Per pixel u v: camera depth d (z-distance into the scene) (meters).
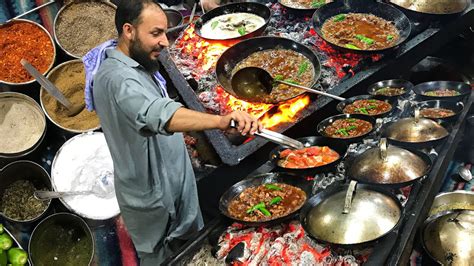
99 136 4.29
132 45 2.70
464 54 5.14
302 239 2.79
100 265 3.92
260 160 3.71
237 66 4.29
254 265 2.75
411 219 2.84
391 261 2.61
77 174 4.08
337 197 2.72
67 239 3.88
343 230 2.56
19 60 4.56
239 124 2.41
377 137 3.53
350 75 4.20
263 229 2.92
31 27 4.70
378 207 2.63
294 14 4.87
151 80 2.86
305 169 3.14
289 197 3.03
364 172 2.97
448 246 2.91
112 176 4.05
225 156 3.61
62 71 4.58
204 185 3.79
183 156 3.26
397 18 4.60
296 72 4.14
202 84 4.28
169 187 3.13
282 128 3.76
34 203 4.00
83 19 4.85
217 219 2.98
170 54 4.61
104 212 3.93
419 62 5.02
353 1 4.82
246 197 3.09
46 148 4.48
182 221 3.41
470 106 3.82
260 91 3.81
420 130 3.33
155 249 3.43
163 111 2.33
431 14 4.52
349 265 2.61
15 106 4.40
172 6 5.62
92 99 3.00
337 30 4.63
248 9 5.00
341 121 3.69
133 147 2.86
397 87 4.07
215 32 4.77
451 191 3.63
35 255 3.73
